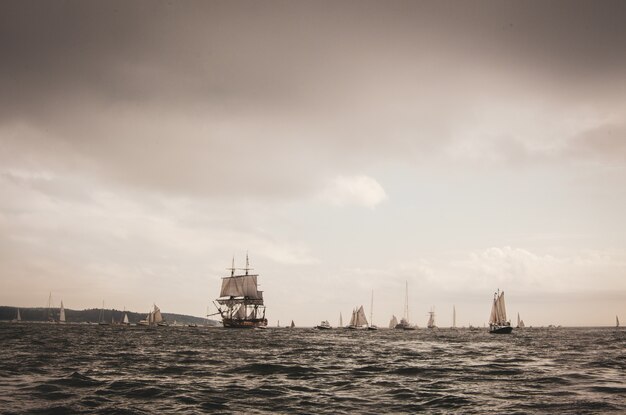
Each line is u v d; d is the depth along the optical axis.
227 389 27.47
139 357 48.16
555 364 43.28
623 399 24.38
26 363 40.03
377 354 56.09
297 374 34.81
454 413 21.38
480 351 63.59
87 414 20.78
